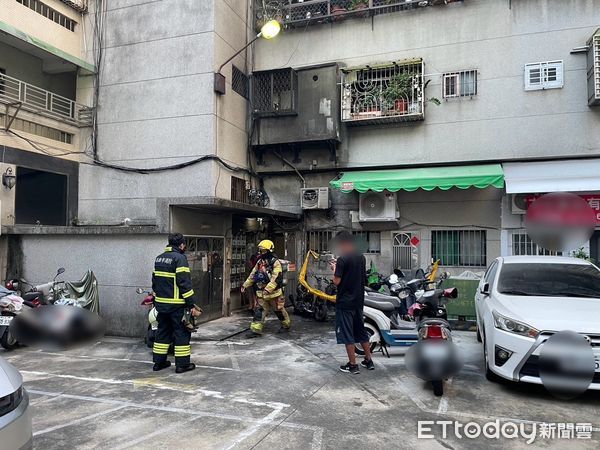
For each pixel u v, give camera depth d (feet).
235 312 35.12
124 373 19.45
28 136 33.24
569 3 32.81
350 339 19.15
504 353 16.34
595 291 18.71
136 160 35.53
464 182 31.37
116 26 36.86
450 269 35.40
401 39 36.65
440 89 35.58
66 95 41.78
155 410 15.01
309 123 37.19
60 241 28.73
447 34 35.55
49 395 16.57
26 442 9.66
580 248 32.22
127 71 36.24
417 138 36.24
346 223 38.42
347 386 17.58
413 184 32.58
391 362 21.20
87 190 36.88
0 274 29.60
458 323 30.63
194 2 34.40
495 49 34.40
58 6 36.04
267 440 12.69
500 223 34.55
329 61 38.40
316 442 12.60
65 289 26.27
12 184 31.42
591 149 32.14
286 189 40.14
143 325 26.73
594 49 30.32
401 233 36.91
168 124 34.71
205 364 20.84
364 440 12.76
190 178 33.78
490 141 34.32
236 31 37.32
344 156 38.01
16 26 32.53
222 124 34.83
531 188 30.60
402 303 23.76
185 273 19.57
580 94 32.42
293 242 39.75
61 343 24.02
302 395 16.49
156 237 26.81
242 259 36.68
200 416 14.47
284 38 39.73
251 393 16.70
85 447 12.32
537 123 33.32
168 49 34.99
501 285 19.58
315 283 38.60
